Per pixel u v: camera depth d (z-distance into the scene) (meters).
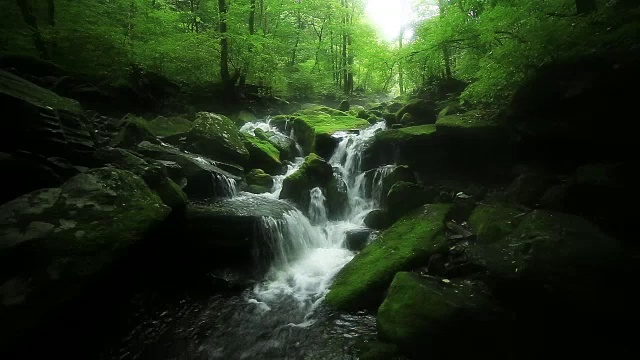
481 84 8.65
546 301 4.88
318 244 9.82
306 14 25.86
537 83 7.24
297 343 6.08
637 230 5.09
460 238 7.59
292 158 14.57
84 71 13.62
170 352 5.92
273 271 8.58
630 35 5.61
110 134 10.75
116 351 5.87
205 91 17.25
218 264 8.33
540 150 8.16
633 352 4.43
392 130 11.84
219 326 6.59
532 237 5.58
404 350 5.41
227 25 16.64
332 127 14.72
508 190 8.35
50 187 6.92
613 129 6.18
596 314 4.55
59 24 13.05
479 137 9.44
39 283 5.07
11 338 4.59
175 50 15.43
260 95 19.67
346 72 27.69
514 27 7.97
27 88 8.38
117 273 6.38
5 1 12.66
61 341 5.48
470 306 5.32
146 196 7.12
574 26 6.51
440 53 11.19
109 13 14.88
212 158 12.08
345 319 6.56
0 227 5.45
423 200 9.34
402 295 6.03
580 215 6.04
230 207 9.20
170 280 7.86
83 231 5.86
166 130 12.48
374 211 10.02
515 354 4.99
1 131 6.93
